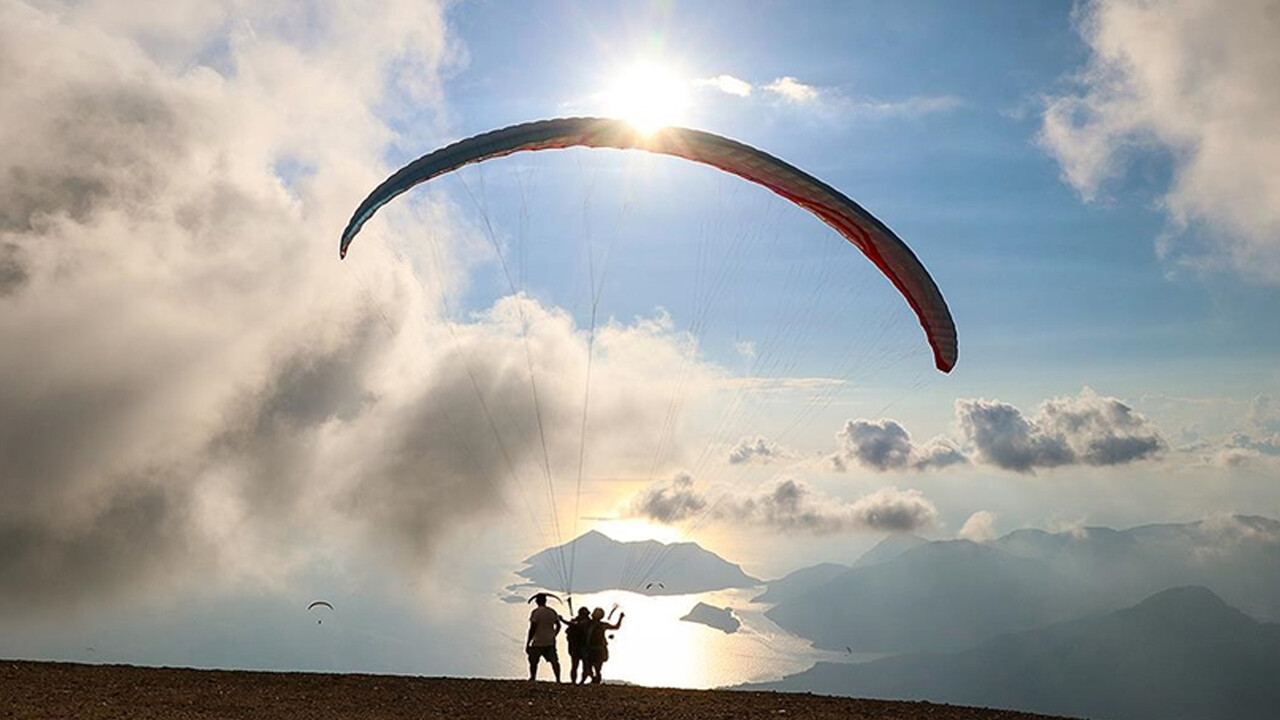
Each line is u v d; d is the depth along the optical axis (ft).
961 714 62.18
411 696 61.16
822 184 82.64
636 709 59.88
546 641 82.99
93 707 53.01
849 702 64.64
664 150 82.94
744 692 67.41
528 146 83.10
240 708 55.47
